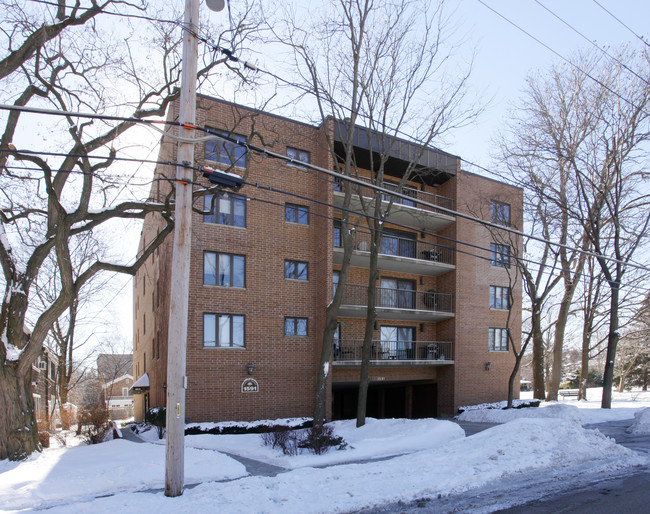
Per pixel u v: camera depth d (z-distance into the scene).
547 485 9.23
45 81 13.08
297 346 20.89
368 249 23.34
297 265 21.52
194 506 7.39
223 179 9.30
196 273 19.09
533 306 25.36
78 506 7.36
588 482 9.43
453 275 25.41
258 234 20.59
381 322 24.53
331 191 21.69
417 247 26.16
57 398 34.12
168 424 8.16
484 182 27.27
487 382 26.09
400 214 24.28
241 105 19.73
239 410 19.22
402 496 8.30
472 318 25.91
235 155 20.50
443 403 25.16
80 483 9.34
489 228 24.77
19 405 12.27
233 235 20.03
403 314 23.89
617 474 10.08
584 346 31.88
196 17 9.07
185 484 9.85
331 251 21.45
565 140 23.42
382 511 7.69
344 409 26.89
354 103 17.55
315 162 22.30
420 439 14.21
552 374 30.03
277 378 20.23
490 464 10.30
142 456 11.86
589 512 7.50
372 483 8.85
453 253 25.62
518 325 27.92
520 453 11.13
